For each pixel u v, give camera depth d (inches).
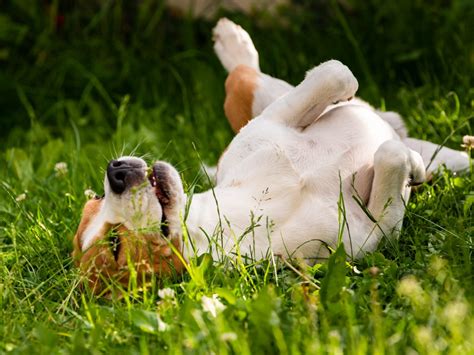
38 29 333.7
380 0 306.2
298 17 315.9
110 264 167.8
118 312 155.4
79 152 252.7
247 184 187.3
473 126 233.9
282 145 192.1
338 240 173.0
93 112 298.7
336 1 315.3
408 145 219.5
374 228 182.1
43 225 202.2
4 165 260.4
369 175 189.8
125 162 168.2
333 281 151.2
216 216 179.8
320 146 192.9
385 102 266.5
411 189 202.5
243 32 248.5
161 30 331.3
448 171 203.6
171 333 143.2
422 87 269.7
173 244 170.4
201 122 275.4
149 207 166.2
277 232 180.9
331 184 187.0
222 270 168.7
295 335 137.0
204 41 328.2
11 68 326.3
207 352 136.4
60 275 179.5
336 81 197.6
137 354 140.7
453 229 179.5
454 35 285.0
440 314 140.7
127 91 312.3
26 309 165.5
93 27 336.2
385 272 165.5
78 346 140.9
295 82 291.6
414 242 180.9
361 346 131.8
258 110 232.5
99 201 181.8
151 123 282.7
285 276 168.7
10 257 195.2
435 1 304.5
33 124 289.1
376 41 299.0
